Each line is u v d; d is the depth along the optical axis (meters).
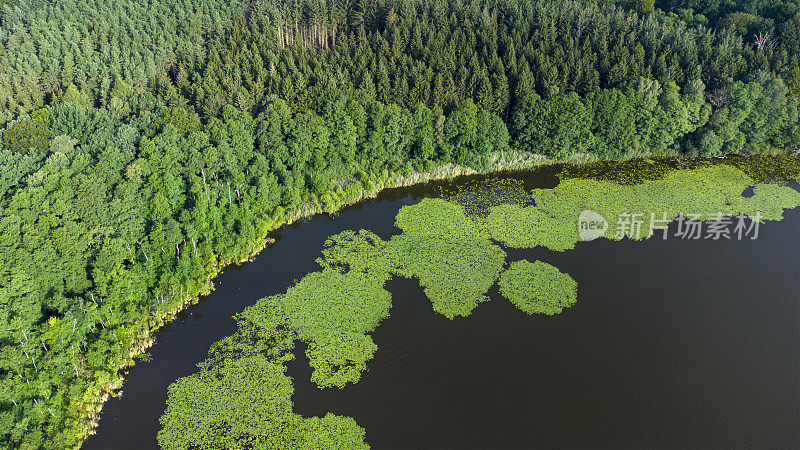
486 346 74.62
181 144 91.75
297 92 110.12
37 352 63.94
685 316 79.62
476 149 110.56
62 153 83.50
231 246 87.50
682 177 111.75
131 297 74.00
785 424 64.50
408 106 111.94
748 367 71.69
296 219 98.81
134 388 67.94
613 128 112.69
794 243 94.56
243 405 66.31
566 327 77.69
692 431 63.78
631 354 73.44
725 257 91.19
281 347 74.00
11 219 70.62
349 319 78.38
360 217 100.62
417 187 108.94
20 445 56.78
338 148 104.62
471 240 94.12
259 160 96.38
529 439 62.91
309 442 62.47
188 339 74.81
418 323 78.19
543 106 110.25
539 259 90.38
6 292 64.38
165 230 80.19
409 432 63.72
